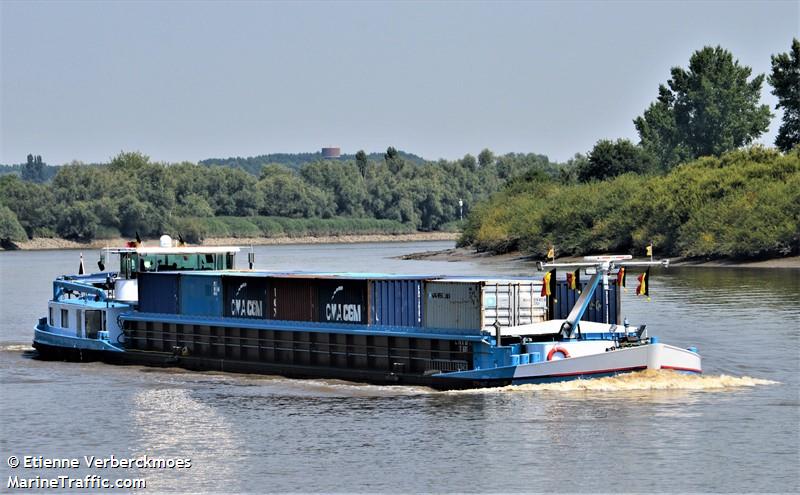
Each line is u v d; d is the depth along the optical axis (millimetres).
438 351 91938
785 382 92875
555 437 76500
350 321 98062
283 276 103250
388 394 91125
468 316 89875
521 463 71188
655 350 91062
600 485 66875
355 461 72875
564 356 88875
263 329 103875
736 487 66062
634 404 84875
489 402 86250
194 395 95688
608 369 89938
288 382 99500
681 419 80625
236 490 68188
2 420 88312
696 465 70125
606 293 93938
